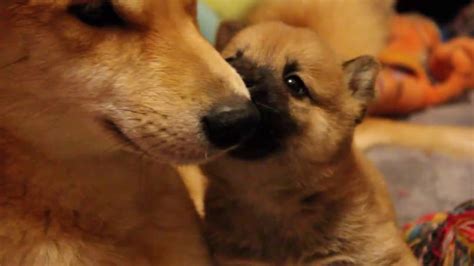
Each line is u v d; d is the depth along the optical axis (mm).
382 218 734
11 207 613
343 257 713
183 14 623
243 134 601
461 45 1209
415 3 1486
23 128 612
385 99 1117
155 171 666
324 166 697
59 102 607
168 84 600
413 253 761
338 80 714
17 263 616
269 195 702
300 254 717
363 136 1020
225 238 718
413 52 1219
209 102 594
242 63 690
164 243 664
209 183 718
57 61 598
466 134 1021
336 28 889
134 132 604
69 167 626
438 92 1174
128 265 639
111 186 640
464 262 699
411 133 1027
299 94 691
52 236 621
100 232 637
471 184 931
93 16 597
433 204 904
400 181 948
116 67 602
